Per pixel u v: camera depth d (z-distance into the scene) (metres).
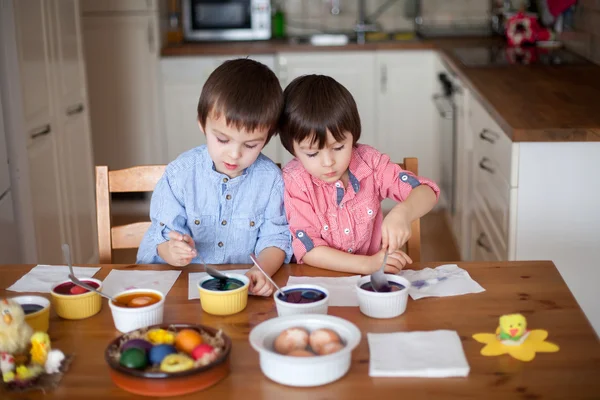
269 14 4.59
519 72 3.27
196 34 4.60
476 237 3.10
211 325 1.31
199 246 1.71
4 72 2.54
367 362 1.16
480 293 1.41
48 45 2.92
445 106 3.75
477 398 1.06
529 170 2.29
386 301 1.29
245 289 1.36
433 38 4.51
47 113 2.90
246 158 1.53
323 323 1.18
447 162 3.95
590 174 2.28
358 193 1.70
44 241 2.86
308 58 4.31
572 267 2.37
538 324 1.28
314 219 1.66
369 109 4.40
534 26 4.06
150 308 1.27
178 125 4.42
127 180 1.83
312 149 1.55
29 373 1.12
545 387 1.08
